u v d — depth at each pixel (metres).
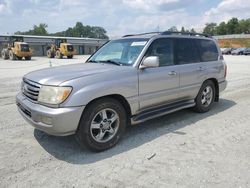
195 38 6.14
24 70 19.02
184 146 4.42
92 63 5.16
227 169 3.64
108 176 3.51
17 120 5.84
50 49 43.84
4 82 12.09
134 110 4.70
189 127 5.37
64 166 3.78
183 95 5.68
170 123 5.63
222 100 7.85
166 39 5.36
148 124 5.57
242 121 5.75
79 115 3.88
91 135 4.10
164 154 4.12
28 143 4.57
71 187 3.26
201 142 4.59
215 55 6.68
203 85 6.23
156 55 5.05
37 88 4.06
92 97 3.98
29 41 52.91
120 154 4.15
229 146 4.41
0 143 4.56
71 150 4.31
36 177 3.49
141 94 4.74
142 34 5.61
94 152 4.23
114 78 4.32
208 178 3.42
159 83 5.03
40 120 3.92
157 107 5.23
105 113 4.27
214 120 5.83
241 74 15.08
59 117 3.75
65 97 3.81
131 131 5.16
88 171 3.64
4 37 45.50
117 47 5.37
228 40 100.38
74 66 4.89
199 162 3.85
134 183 3.33
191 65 5.80
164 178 3.44
